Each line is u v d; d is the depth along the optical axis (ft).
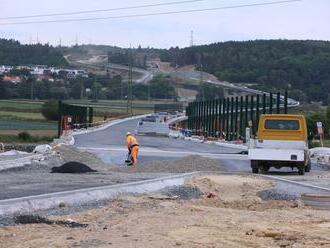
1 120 366.22
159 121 331.98
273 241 42.11
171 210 57.21
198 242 40.29
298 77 562.66
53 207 57.21
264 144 118.62
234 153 171.22
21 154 142.31
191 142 246.68
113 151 158.81
